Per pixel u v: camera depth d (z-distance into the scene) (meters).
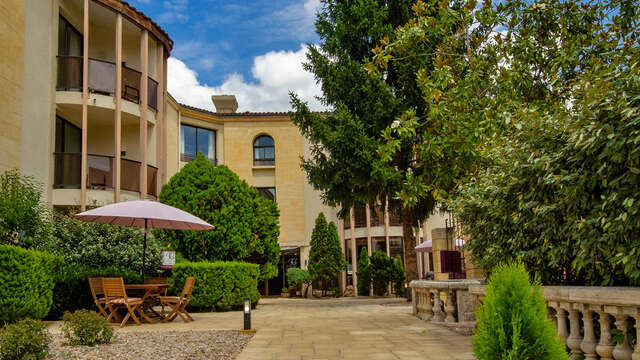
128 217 11.73
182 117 26.73
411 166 15.66
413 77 14.38
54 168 15.47
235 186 16.78
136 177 17.66
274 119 29.00
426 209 16.62
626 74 4.61
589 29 8.38
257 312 14.41
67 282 11.54
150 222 12.73
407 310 13.88
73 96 15.76
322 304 18.83
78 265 12.47
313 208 28.53
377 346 7.17
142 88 17.88
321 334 8.60
